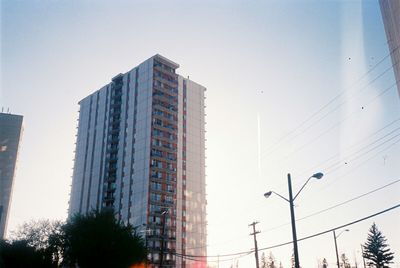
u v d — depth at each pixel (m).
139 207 85.06
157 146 92.19
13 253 39.59
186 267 85.81
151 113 94.44
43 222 49.66
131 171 91.81
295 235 20.30
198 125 106.69
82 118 117.44
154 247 80.75
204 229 94.88
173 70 106.56
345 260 110.81
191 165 99.00
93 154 105.38
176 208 89.56
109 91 110.94
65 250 36.38
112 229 34.88
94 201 97.31
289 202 21.09
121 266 33.84
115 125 104.19
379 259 92.62
